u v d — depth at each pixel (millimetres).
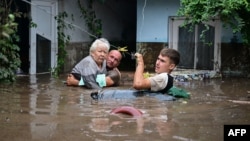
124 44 15906
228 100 6402
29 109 5242
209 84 9430
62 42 12656
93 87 7320
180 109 5285
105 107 5332
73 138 3816
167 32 12750
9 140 3754
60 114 4895
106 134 3963
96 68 7492
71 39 13273
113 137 3857
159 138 3859
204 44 12172
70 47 13234
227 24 10828
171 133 4047
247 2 9992
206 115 4969
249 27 10703
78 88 7418
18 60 10227
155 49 12930
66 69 13023
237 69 11781
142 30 13023
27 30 11727
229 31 11781
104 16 15023
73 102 5789
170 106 5453
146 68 13008
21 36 11773
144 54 13031
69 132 4027
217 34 11898
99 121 4496
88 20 14125
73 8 13328
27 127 4230
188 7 10477
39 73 11938
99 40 7676
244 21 10547
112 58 7746
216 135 4020
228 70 11852
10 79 9484
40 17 11984
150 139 3816
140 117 4723
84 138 3812
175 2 12547
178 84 9320
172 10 12609
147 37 12984
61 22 12570
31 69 11719
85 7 13930
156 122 4496
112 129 4152
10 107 5406
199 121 4617
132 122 4465
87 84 7402
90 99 6047
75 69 7727
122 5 15867
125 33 16094
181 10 10922
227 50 11844
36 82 9164
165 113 4992
